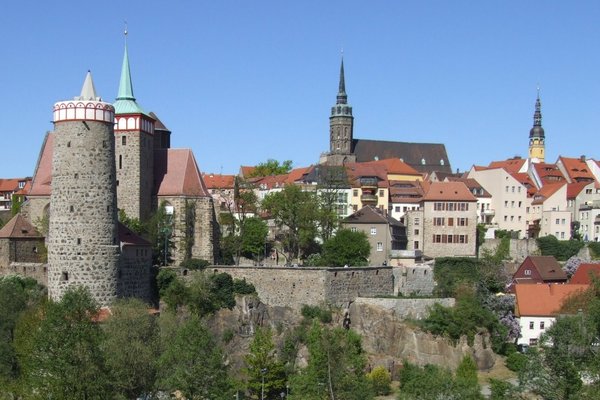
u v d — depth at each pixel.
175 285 104.81
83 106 92.50
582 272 132.88
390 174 187.38
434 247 151.75
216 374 73.44
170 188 117.06
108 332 78.06
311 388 78.44
